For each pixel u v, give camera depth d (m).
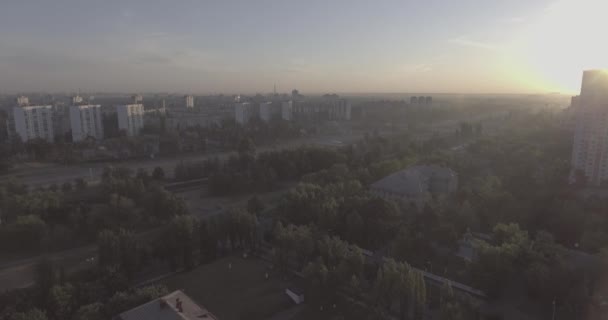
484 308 101.69
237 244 147.50
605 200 159.75
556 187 186.50
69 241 148.50
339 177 195.12
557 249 117.81
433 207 150.00
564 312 98.31
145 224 165.62
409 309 101.75
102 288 101.06
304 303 107.38
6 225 145.62
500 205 158.50
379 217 139.75
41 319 85.19
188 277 123.06
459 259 126.75
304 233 120.88
